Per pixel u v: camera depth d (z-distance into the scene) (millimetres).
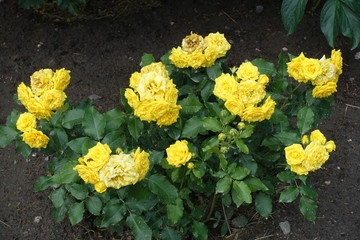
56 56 1572
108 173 835
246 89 926
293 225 1211
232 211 1204
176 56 1020
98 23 1655
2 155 1355
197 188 1047
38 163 1337
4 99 1476
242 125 951
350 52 1600
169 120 943
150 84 895
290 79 1488
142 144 1053
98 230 1207
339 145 1368
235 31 1647
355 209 1242
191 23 1664
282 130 1040
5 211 1251
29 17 1660
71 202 1076
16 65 1550
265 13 1696
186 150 932
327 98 1050
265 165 1087
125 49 1594
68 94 1476
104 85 1505
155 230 1058
